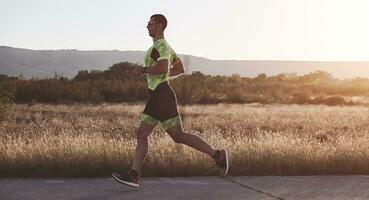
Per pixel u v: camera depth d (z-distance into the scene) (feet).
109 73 199.00
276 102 163.94
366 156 28.17
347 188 23.00
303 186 23.35
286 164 27.12
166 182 23.76
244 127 65.51
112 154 27.14
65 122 68.59
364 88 229.66
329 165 27.45
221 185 23.21
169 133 22.43
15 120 71.00
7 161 25.53
